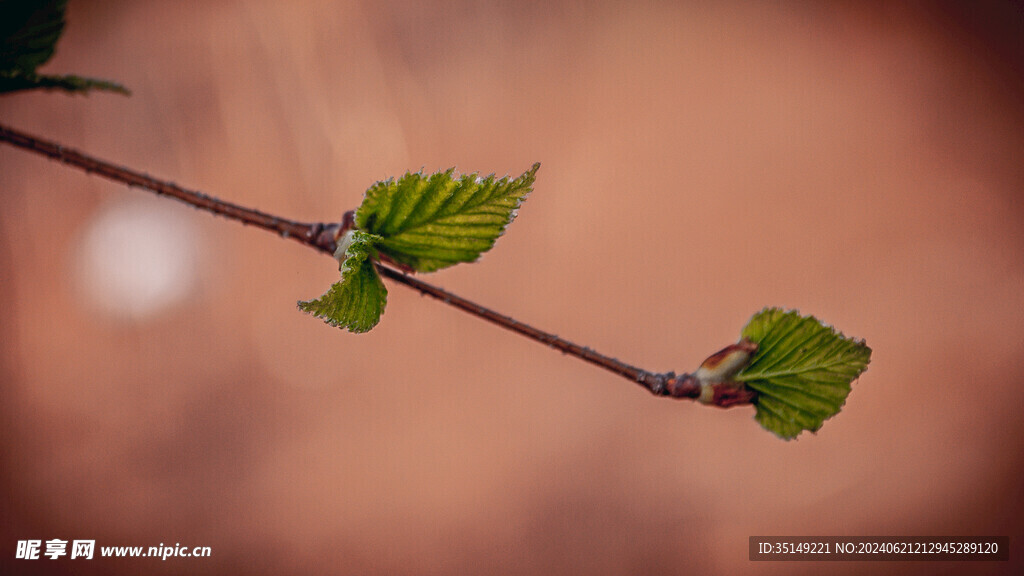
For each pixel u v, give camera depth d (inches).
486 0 84.6
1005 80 89.5
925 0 96.0
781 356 13.3
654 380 13.2
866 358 13.2
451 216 13.0
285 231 13.1
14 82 13.3
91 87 13.4
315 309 12.8
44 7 13.4
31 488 60.3
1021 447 61.3
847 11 94.2
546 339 13.1
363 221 13.0
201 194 13.1
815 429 13.2
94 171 13.1
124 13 73.9
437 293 13.0
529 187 13.0
